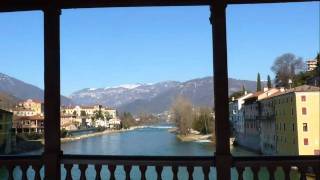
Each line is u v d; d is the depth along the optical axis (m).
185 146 96.00
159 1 7.73
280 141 73.50
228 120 7.33
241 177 7.40
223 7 7.48
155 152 84.00
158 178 7.61
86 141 124.94
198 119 122.75
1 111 74.00
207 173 7.49
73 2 7.73
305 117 65.88
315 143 65.38
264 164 7.40
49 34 7.67
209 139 109.12
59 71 7.67
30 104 118.62
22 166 7.75
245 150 94.12
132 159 7.66
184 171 24.98
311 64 107.50
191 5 7.74
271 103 79.06
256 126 88.25
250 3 7.63
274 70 110.56
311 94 65.81
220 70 7.38
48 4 7.71
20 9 7.81
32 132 91.69
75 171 14.62
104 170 23.20
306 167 7.39
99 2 7.76
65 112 175.38
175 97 130.88
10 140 76.56
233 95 119.12
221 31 7.44
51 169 7.55
